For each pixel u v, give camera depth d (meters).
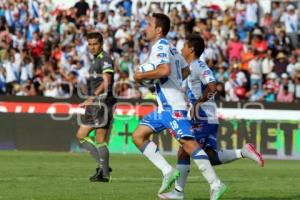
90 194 27.83
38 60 65.81
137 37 67.06
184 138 24.72
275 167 45.31
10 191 28.62
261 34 66.38
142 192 28.72
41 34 68.38
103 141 33.72
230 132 53.91
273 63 63.94
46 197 26.73
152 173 38.72
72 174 37.00
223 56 65.69
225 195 28.50
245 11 69.88
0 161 44.69
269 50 65.06
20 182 32.34
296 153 53.47
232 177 37.53
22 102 55.56
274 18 70.19
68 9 71.62
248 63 63.81
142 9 70.88
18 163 43.41
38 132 55.31
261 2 71.12
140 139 25.45
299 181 35.34
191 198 27.25
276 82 61.09
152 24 25.17
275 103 53.69
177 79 25.11
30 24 69.31
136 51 65.62
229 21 68.94
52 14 70.62
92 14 70.12
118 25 69.00
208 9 71.06
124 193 28.31
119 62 64.00
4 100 55.66
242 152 28.05
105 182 33.03
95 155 33.72
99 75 34.09
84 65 63.41
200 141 28.03
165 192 26.95
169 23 25.28
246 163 48.50
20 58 63.78
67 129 54.94
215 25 68.62
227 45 66.25
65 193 28.09
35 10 70.88
